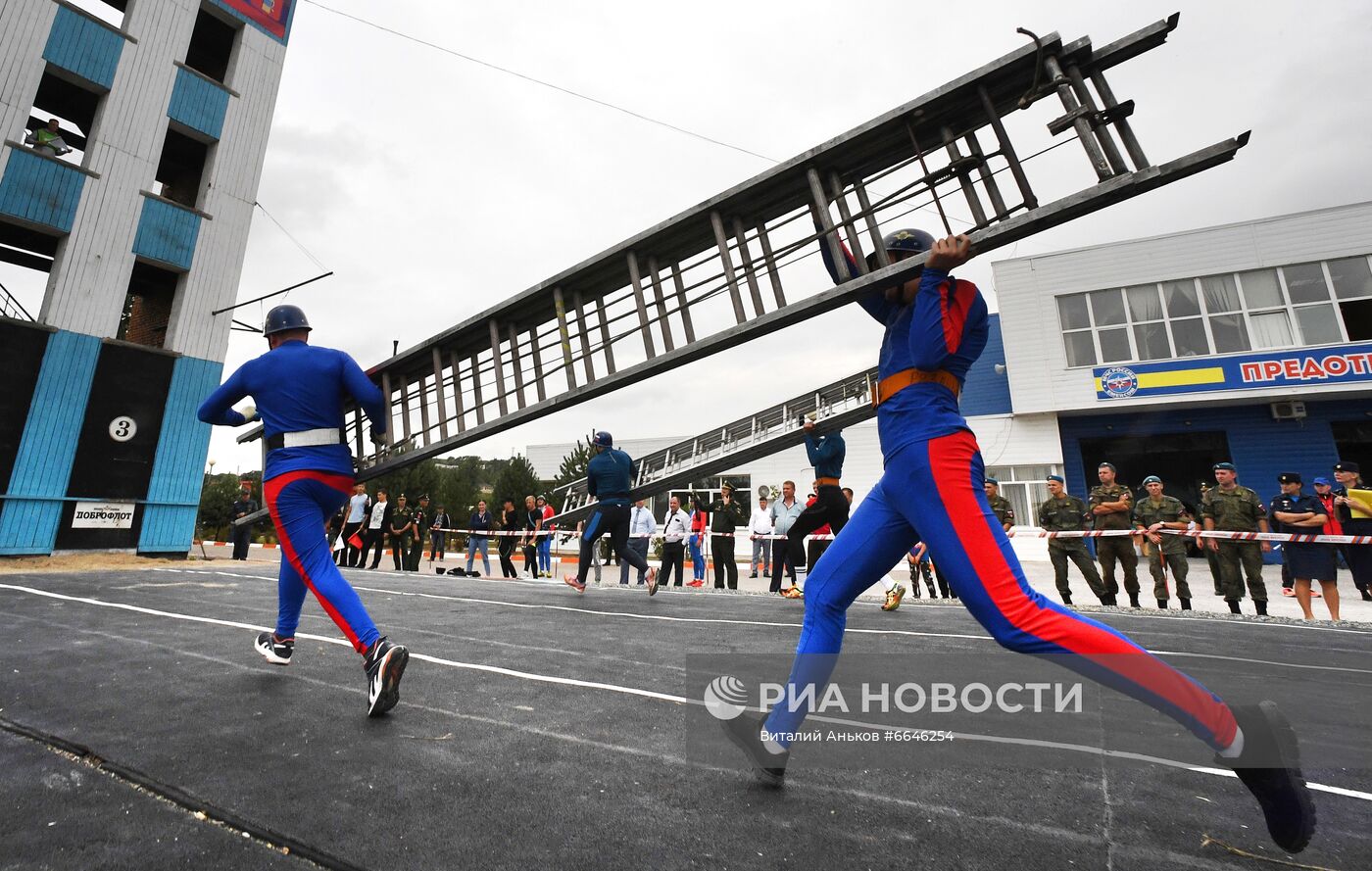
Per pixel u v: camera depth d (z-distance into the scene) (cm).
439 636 385
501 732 199
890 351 174
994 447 1736
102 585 616
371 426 277
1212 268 1593
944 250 153
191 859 121
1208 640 424
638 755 179
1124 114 293
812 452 614
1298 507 627
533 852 124
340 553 1313
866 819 140
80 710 215
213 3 1252
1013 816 142
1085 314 1680
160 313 1302
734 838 131
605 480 655
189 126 1197
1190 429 1630
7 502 945
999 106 326
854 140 343
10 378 957
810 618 166
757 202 380
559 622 454
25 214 986
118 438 1068
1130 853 126
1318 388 1462
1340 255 1501
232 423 295
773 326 348
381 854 123
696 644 363
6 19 984
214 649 320
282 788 154
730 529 1005
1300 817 119
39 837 128
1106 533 709
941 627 462
